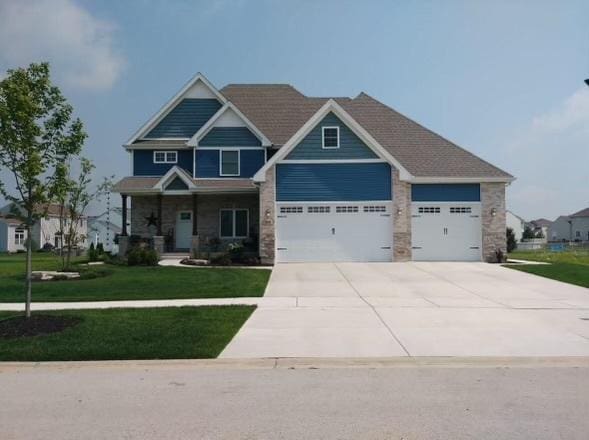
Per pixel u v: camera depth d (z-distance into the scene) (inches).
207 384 300.2
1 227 2310.5
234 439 217.0
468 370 328.2
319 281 756.0
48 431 228.7
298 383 300.5
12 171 423.8
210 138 1175.6
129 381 308.5
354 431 224.7
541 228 4424.2
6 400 274.7
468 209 1040.8
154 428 230.5
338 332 430.3
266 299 601.3
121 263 979.9
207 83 1227.9
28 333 418.6
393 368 334.0
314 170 1010.1
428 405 258.5
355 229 1010.1
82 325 446.9
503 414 244.8
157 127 1229.7
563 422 234.4
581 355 357.4
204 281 735.1
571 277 781.3
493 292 656.4
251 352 367.9
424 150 1096.2
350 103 1234.6
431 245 1034.7
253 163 1175.0
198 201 1189.1
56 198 459.8
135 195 1165.1
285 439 216.7
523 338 407.5
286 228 1008.2
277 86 1363.2
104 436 222.2
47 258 1407.5
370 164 1011.9
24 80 423.5
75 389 293.4
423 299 603.8
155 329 432.5
